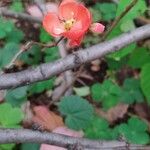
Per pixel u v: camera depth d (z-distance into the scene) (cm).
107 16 56
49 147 43
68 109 45
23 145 44
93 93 51
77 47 39
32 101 51
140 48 52
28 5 57
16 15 53
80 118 45
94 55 37
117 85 53
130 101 51
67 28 31
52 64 35
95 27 31
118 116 51
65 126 46
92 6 59
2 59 48
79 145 37
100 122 48
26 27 59
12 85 34
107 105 51
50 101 52
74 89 53
